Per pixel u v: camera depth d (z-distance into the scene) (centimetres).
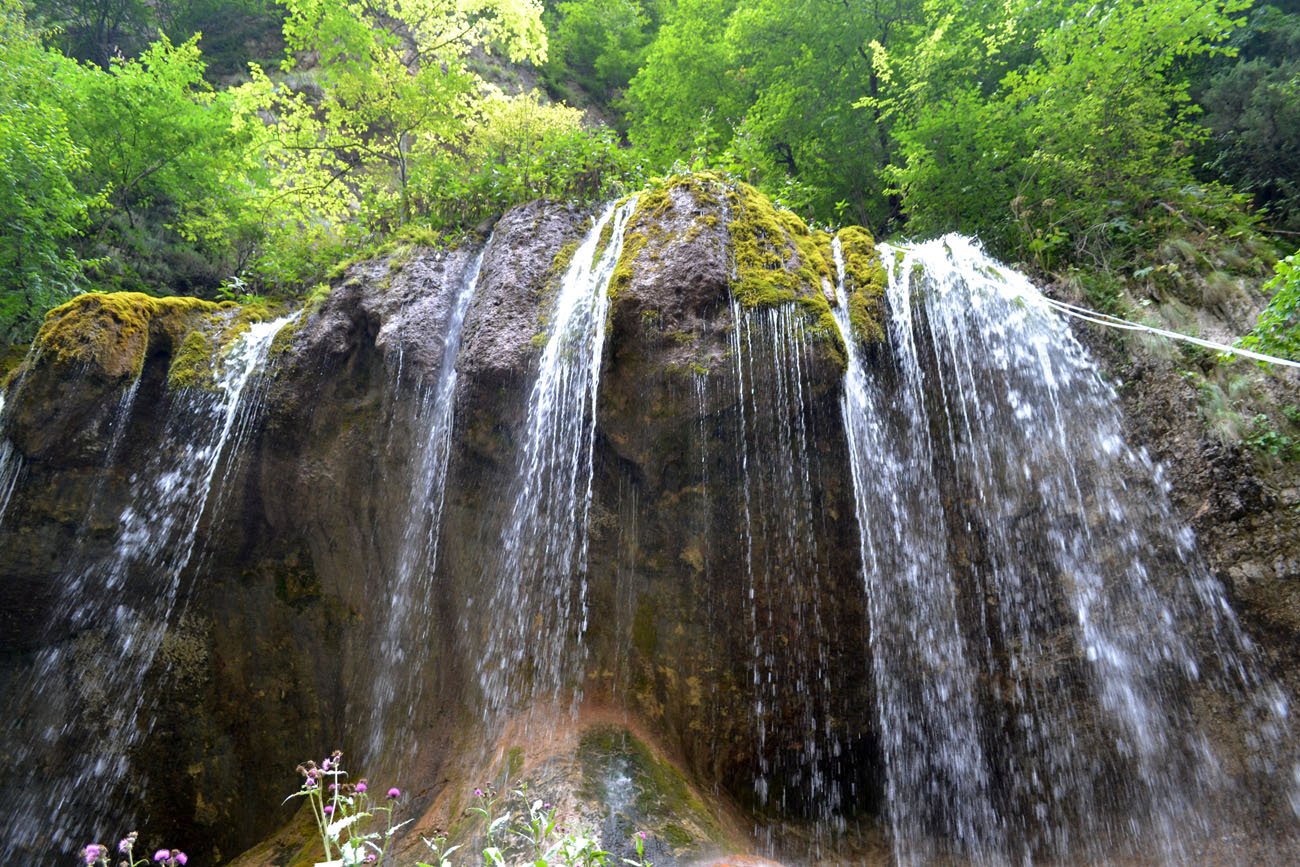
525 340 608
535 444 590
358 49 1102
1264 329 523
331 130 1182
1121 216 745
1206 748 509
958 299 632
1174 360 592
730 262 562
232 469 653
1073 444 605
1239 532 515
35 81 1092
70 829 618
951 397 610
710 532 555
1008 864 545
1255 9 1045
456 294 703
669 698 547
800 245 625
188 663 652
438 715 587
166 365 691
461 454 614
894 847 550
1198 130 850
